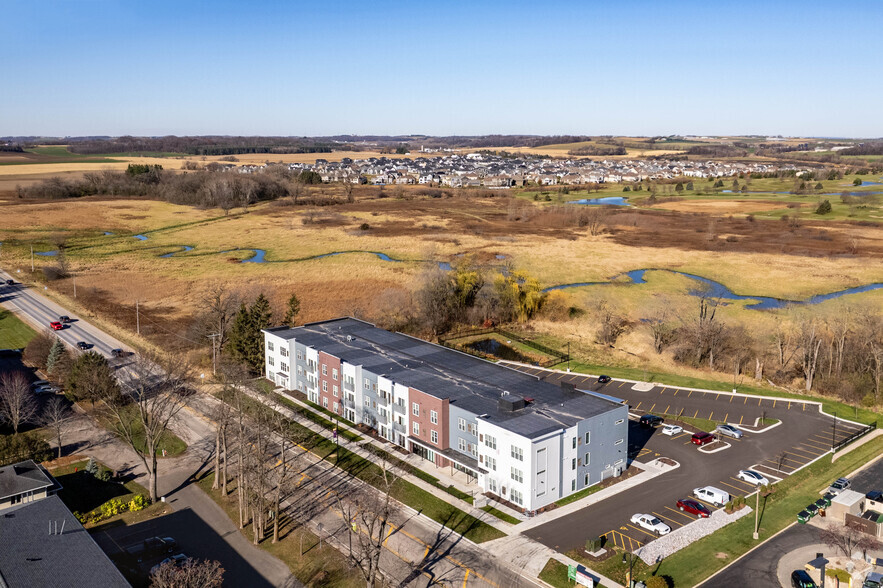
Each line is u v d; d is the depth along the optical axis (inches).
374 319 5408.5
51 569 1905.8
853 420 3617.1
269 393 3914.9
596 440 2898.6
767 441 3351.4
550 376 4318.4
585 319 5620.1
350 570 2292.1
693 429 3503.9
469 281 5698.8
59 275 6737.2
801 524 2593.5
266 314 4510.3
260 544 2471.7
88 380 3597.4
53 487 2615.7
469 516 2650.1
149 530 2554.1
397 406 3275.1
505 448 2723.9
